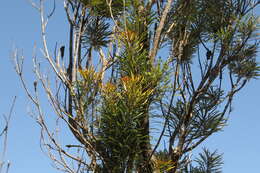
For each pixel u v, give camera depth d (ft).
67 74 11.14
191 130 12.15
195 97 12.14
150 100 11.37
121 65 11.64
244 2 13.01
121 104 11.06
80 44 11.91
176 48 12.35
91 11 12.30
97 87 11.21
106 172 10.94
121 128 11.01
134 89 10.96
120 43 11.82
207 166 13.98
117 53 11.82
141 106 11.25
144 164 11.16
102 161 10.96
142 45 11.75
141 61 11.55
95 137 11.01
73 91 10.98
